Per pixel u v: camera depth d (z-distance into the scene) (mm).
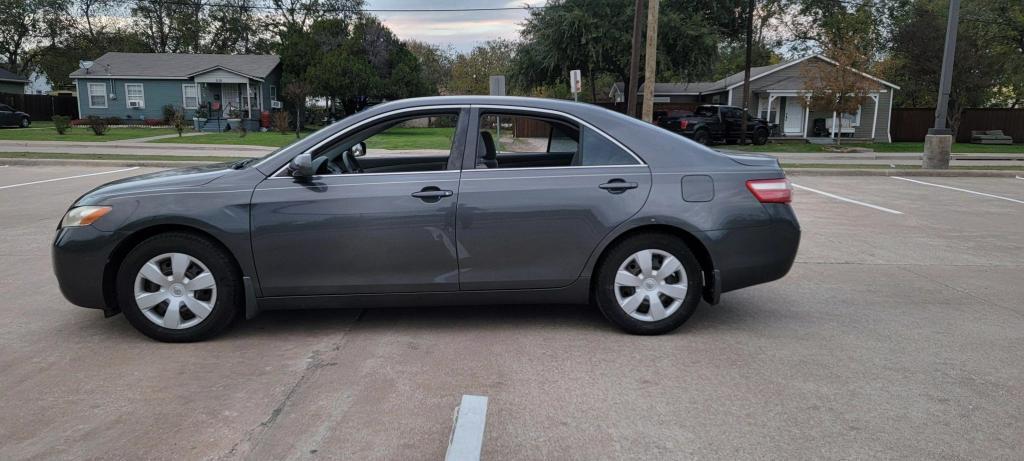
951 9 17531
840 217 10352
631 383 3902
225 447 3127
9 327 4816
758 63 55031
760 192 4684
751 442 3217
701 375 4031
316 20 44438
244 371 4035
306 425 3350
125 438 3203
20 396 3660
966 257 7535
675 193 4602
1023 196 13078
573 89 17094
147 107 40250
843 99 28750
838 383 3928
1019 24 35125
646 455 3092
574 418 3453
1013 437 3279
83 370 4031
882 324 5074
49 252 7195
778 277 4816
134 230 4363
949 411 3562
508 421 3410
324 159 4605
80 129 35094
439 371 4055
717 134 29906
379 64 41844
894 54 41031
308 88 35781
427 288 4562
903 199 12562
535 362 4215
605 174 4617
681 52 31672
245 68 40531
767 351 4457
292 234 4414
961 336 4801
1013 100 43000
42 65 53625
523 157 5020
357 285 4516
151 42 55562
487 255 4543
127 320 4781
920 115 36219
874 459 3064
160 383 3846
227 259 4445
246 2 55719
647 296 4660
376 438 3223
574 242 4574
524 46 34594
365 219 4438
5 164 17859
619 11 30953
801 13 45438
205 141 28047
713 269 4648
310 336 4672
